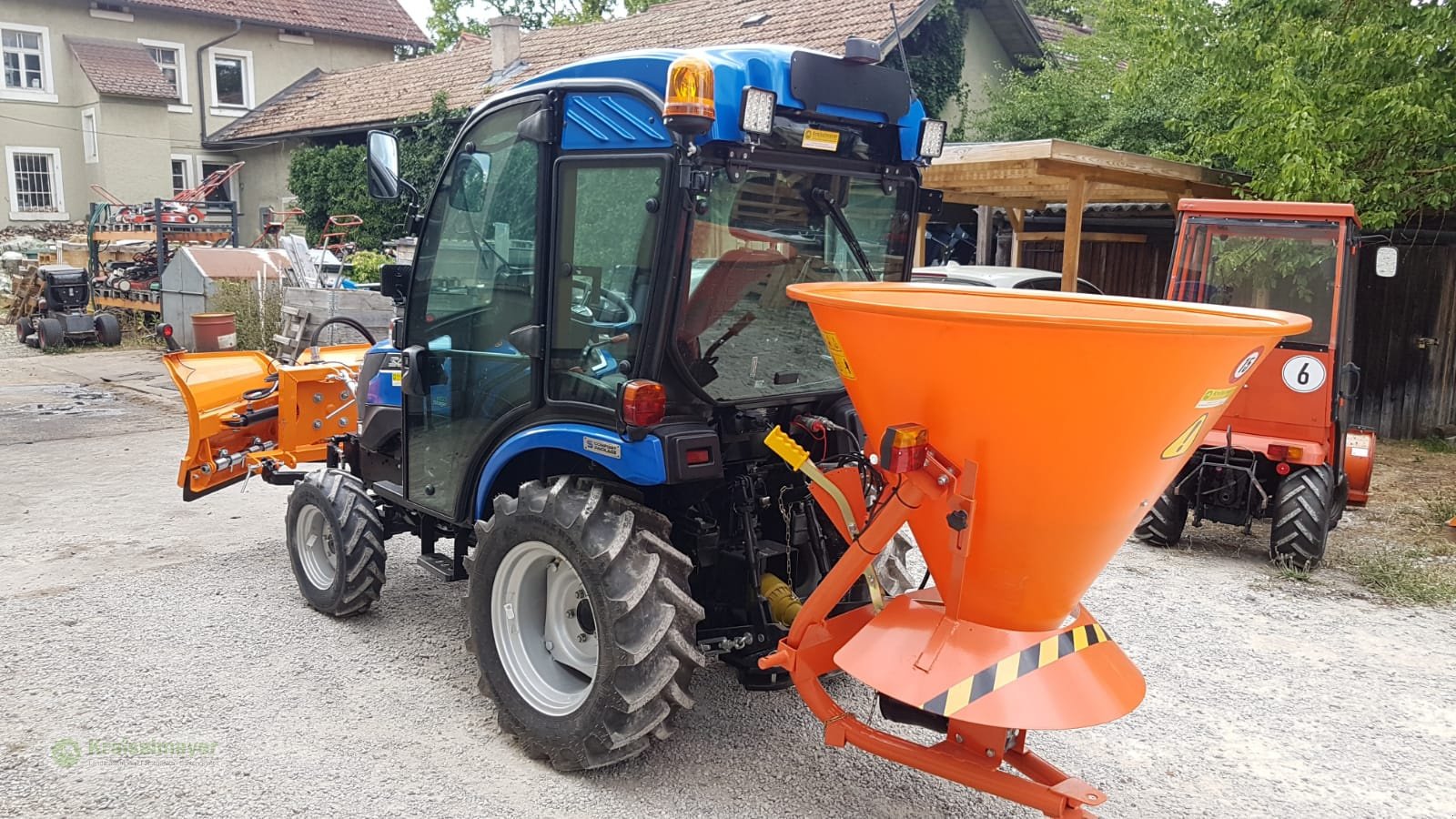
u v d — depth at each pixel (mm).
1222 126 10461
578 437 3410
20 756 3510
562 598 3656
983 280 9977
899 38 3582
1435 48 7879
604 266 3338
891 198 3783
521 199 3598
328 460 5266
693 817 3225
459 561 4270
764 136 3197
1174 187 9930
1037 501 2580
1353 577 5859
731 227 3311
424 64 22844
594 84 3262
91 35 24391
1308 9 8641
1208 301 6430
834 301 2691
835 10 14539
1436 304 9930
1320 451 5844
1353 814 3373
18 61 23859
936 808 3316
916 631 2842
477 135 3752
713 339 3398
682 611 3301
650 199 3143
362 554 4637
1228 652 4707
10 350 15141
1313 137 8180
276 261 14422
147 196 24469
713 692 4164
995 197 11461
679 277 3156
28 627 4684
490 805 3262
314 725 3787
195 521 6539
